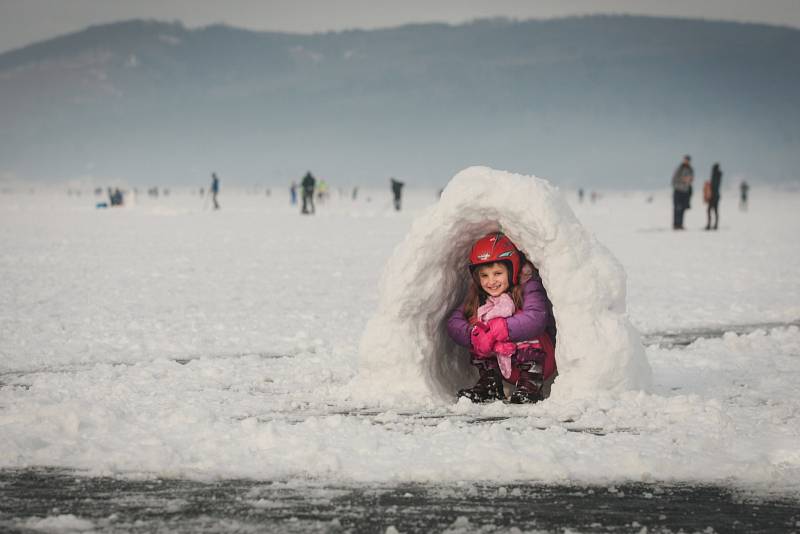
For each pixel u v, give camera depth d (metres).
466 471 11.66
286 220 107.31
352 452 12.59
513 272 17.08
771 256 56.06
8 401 15.86
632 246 65.44
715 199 87.06
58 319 28.42
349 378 19.08
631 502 10.62
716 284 40.53
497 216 16.53
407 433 13.81
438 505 10.48
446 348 18.08
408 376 16.70
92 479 11.55
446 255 16.98
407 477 11.55
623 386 15.81
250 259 53.44
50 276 42.44
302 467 11.98
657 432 13.75
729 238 74.56
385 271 16.97
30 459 12.32
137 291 36.91
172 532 9.56
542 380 16.83
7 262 49.78
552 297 16.03
